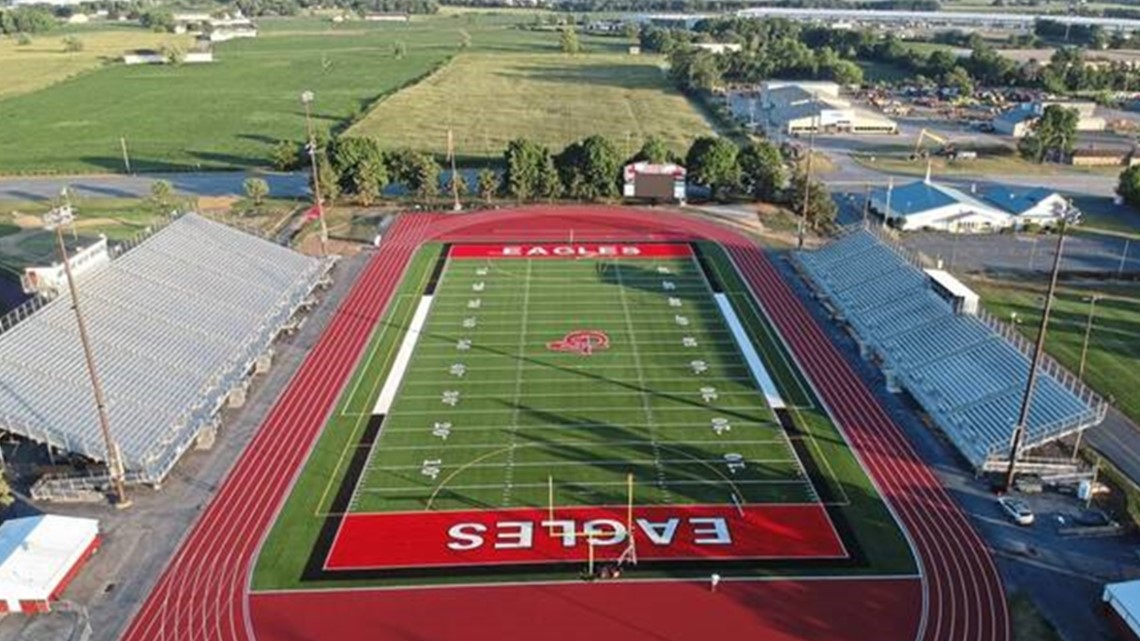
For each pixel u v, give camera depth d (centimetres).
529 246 8431
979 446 4906
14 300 6806
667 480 4712
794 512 4453
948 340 6000
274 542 4241
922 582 3969
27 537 4022
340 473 4791
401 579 3978
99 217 9200
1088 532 4300
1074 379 5734
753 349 6300
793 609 3797
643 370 5953
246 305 6538
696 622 3716
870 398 5612
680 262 8038
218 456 4950
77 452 4653
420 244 8469
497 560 4100
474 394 5625
